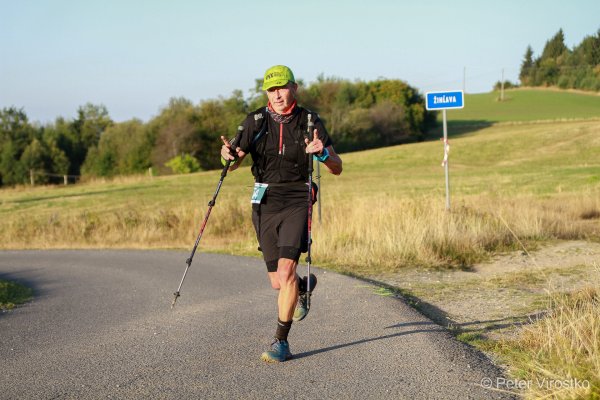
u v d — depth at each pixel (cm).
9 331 854
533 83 14888
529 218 1606
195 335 751
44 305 1063
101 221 2444
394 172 5294
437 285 1045
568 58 14600
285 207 616
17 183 8006
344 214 1811
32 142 8112
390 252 1322
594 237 1512
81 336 791
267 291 1062
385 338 688
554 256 1287
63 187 5950
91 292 1175
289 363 614
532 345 616
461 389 523
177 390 548
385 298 916
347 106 8956
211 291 1093
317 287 1041
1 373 632
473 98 13438
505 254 1332
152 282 1249
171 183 5178
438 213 1538
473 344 660
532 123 9262
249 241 1894
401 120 8744
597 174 3934
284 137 612
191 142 7831
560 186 3241
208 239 2105
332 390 534
